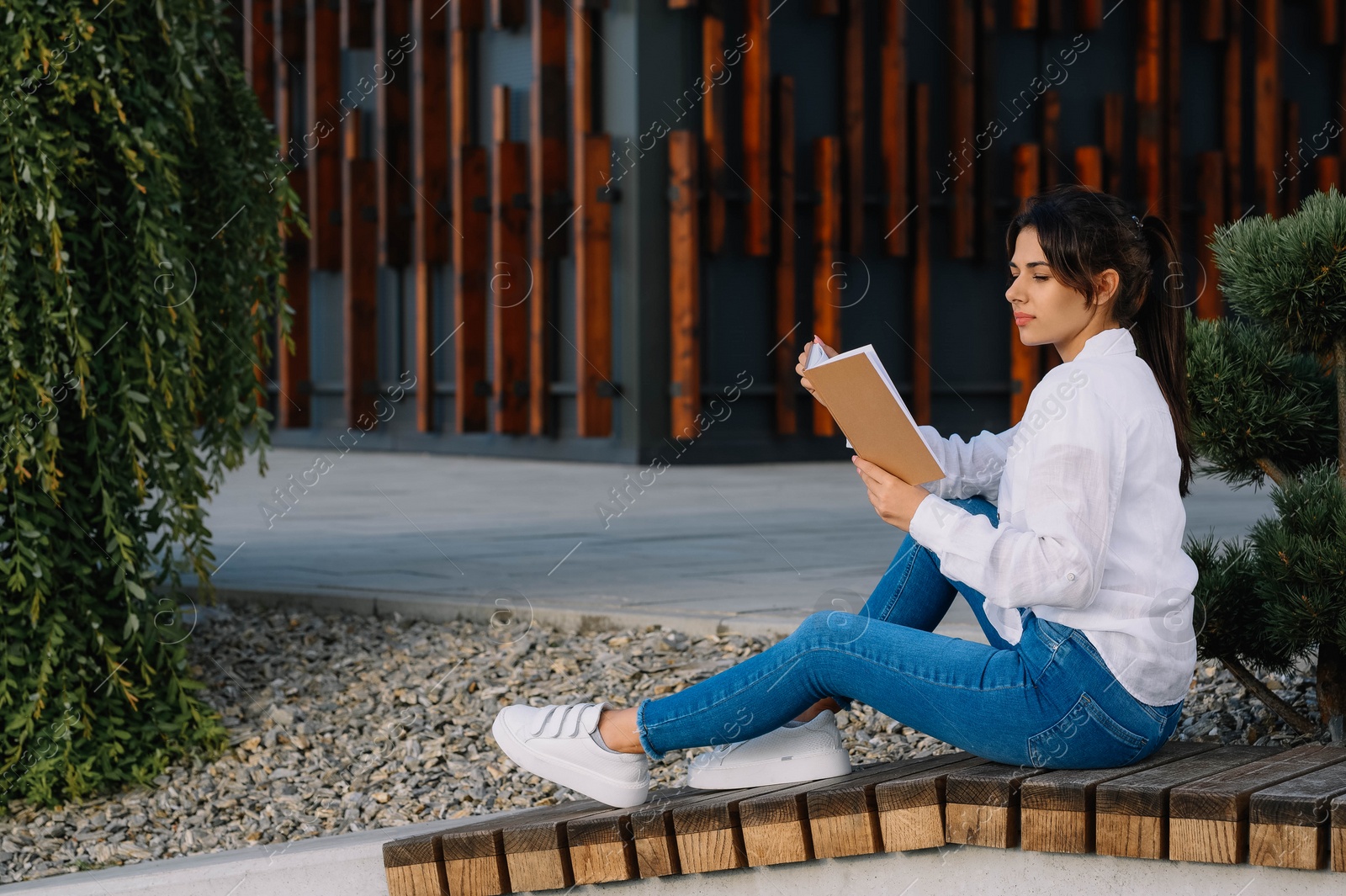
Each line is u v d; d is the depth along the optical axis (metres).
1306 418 3.32
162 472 4.39
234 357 4.92
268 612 5.86
